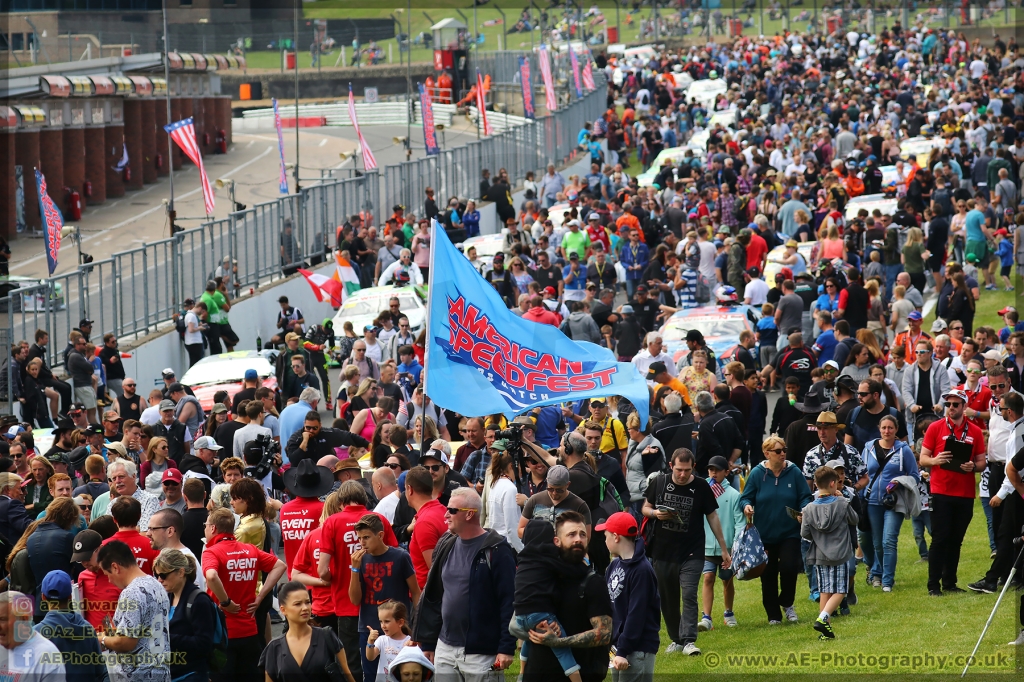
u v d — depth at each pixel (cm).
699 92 18662
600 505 3441
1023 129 6525
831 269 7244
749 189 11594
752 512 3591
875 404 4188
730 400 5047
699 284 9062
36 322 7388
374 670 2858
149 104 16075
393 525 3403
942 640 3275
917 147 12556
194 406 5359
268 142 19550
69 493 3534
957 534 3762
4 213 12500
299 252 10888
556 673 2505
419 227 10094
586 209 10719
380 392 5781
